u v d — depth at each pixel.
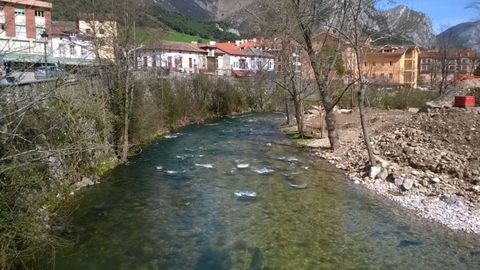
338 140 26.67
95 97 20.75
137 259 10.84
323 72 25.97
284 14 28.42
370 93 47.22
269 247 11.61
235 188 17.56
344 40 24.77
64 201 15.12
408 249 11.44
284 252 11.28
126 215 14.18
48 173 14.38
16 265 9.75
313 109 46.75
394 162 20.14
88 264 10.46
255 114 51.53
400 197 15.91
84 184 17.45
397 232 12.62
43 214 12.41
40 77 17.62
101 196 16.27
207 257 10.98
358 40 20.14
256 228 13.04
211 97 47.84
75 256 10.91
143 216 14.11
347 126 32.53
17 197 9.62
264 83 57.28
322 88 25.25
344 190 17.14
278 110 56.81
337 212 14.47
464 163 17.89
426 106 30.27
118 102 22.95
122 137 22.89
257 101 56.62
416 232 12.61
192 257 10.98
